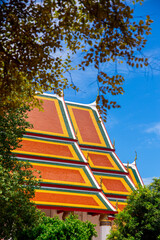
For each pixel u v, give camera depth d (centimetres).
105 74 1022
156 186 3103
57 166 4200
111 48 997
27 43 1089
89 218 4144
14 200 1873
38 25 1069
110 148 5412
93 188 4100
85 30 1026
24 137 4359
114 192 4734
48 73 1182
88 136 5419
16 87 1127
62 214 3944
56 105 5241
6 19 1052
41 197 3662
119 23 951
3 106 1265
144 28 958
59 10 1008
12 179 1945
